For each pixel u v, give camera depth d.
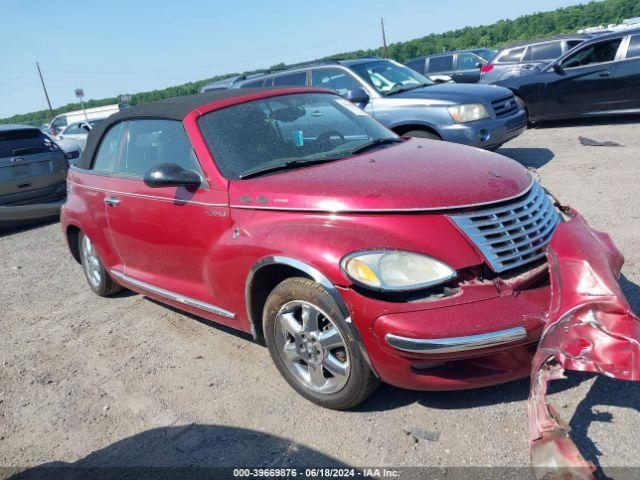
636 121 11.05
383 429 3.09
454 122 7.53
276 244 3.22
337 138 4.28
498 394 3.22
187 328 4.79
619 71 10.71
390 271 2.86
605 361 2.45
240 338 4.44
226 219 3.63
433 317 2.77
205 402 3.63
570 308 2.64
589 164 8.15
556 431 2.38
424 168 3.48
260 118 4.20
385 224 3.01
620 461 2.59
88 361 4.45
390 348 2.84
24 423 3.75
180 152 4.11
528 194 3.37
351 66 8.54
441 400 3.25
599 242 3.09
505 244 3.02
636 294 4.02
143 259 4.63
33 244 8.70
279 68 9.79
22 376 4.38
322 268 2.98
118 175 4.73
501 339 2.71
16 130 9.83
